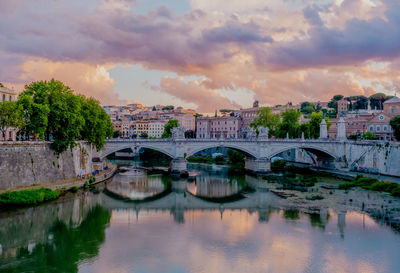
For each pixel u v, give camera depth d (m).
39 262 41.66
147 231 53.56
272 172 115.00
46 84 78.00
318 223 57.38
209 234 52.31
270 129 152.88
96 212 63.69
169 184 94.69
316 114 140.25
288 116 150.12
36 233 51.09
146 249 46.16
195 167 136.88
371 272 40.22
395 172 94.12
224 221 59.12
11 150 64.56
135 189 86.38
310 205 69.19
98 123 94.81
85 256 43.59
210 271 40.00
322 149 117.88
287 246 47.53
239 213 64.38
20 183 65.75
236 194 81.50
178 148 107.50
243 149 113.38
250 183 96.19
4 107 66.81
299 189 86.12
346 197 75.69
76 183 77.69
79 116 81.06
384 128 140.12
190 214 63.94
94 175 92.88
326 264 42.16
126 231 53.41
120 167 131.25
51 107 75.38
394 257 44.09
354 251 45.88
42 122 71.50
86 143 94.25
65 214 60.41
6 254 43.78
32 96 76.56
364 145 107.75
